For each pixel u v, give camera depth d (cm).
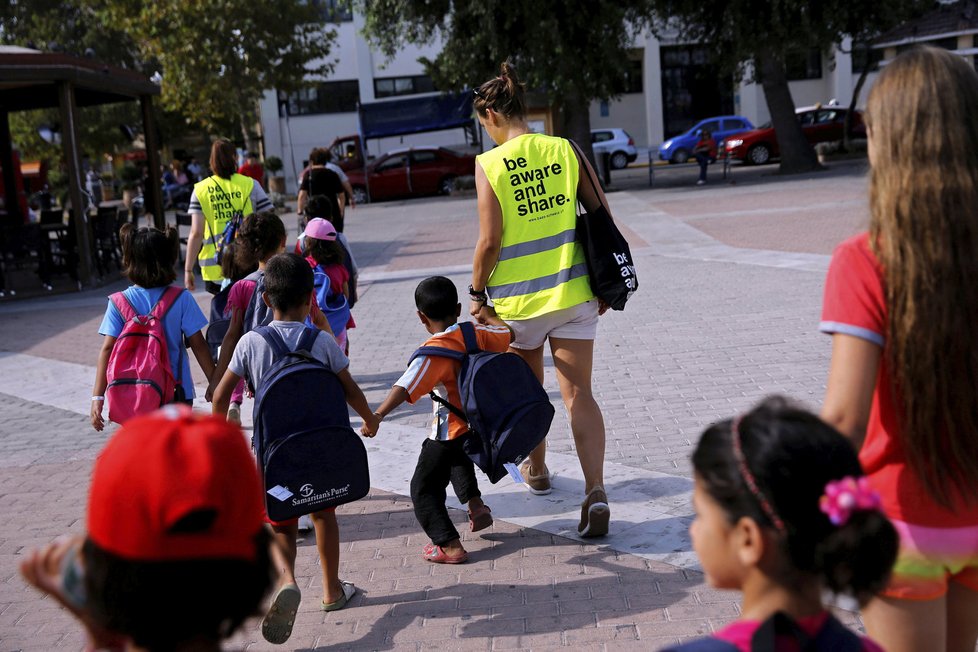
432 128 3047
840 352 200
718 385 682
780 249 1300
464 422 426
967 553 203
